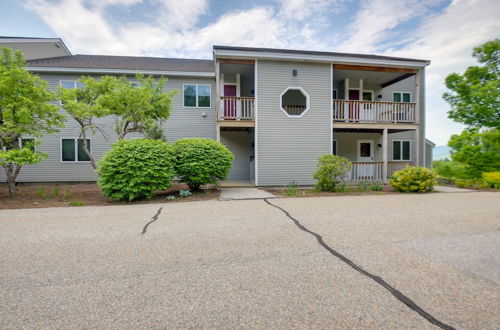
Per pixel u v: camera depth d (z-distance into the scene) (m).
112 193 6.73
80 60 12.67
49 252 3.07
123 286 2.23
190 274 2.47
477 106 10.50
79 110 7.71
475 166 10.95
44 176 11.23
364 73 11.73
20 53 7.54
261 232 3.89
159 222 4.55
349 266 2.64
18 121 7.48
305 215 5.07
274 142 10.27
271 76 10.22
